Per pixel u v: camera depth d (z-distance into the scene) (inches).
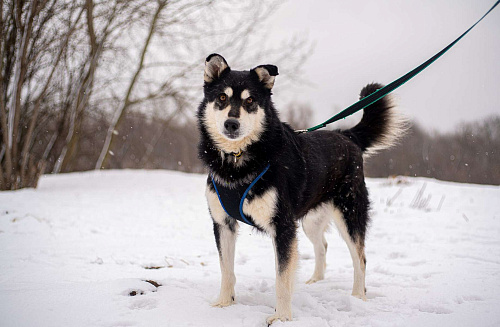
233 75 132.7
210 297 132.6
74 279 141.8
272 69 131.4
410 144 1348.4
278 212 121.6
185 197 407.5
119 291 125.3
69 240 211.2
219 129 123.6
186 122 695.7
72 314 108.2
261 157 123.0
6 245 189.9
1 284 129.3
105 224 263.1
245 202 122.3
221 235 131.5
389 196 419.5
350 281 163.8
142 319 108.8
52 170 629.6
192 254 198.2
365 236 155.0
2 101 388.8
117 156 888.3
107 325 103.7
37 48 414.9
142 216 301.9
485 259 190.4
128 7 483.2
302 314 121.3
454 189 441.1
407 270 173.9
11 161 410.3
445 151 1382.9
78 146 754.2
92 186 453.4
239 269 175.9
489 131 1282.0
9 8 384.5
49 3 397.4
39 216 268.4
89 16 426.0
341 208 153.9
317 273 168.9
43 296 117.8
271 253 210.5
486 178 1270.9
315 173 141.4
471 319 114.4
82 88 466.9
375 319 115.7
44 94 431.2
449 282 152.9
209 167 129.7
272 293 140.6
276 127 131.3
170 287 135.5
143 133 866.1
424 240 241.8
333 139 158.2
